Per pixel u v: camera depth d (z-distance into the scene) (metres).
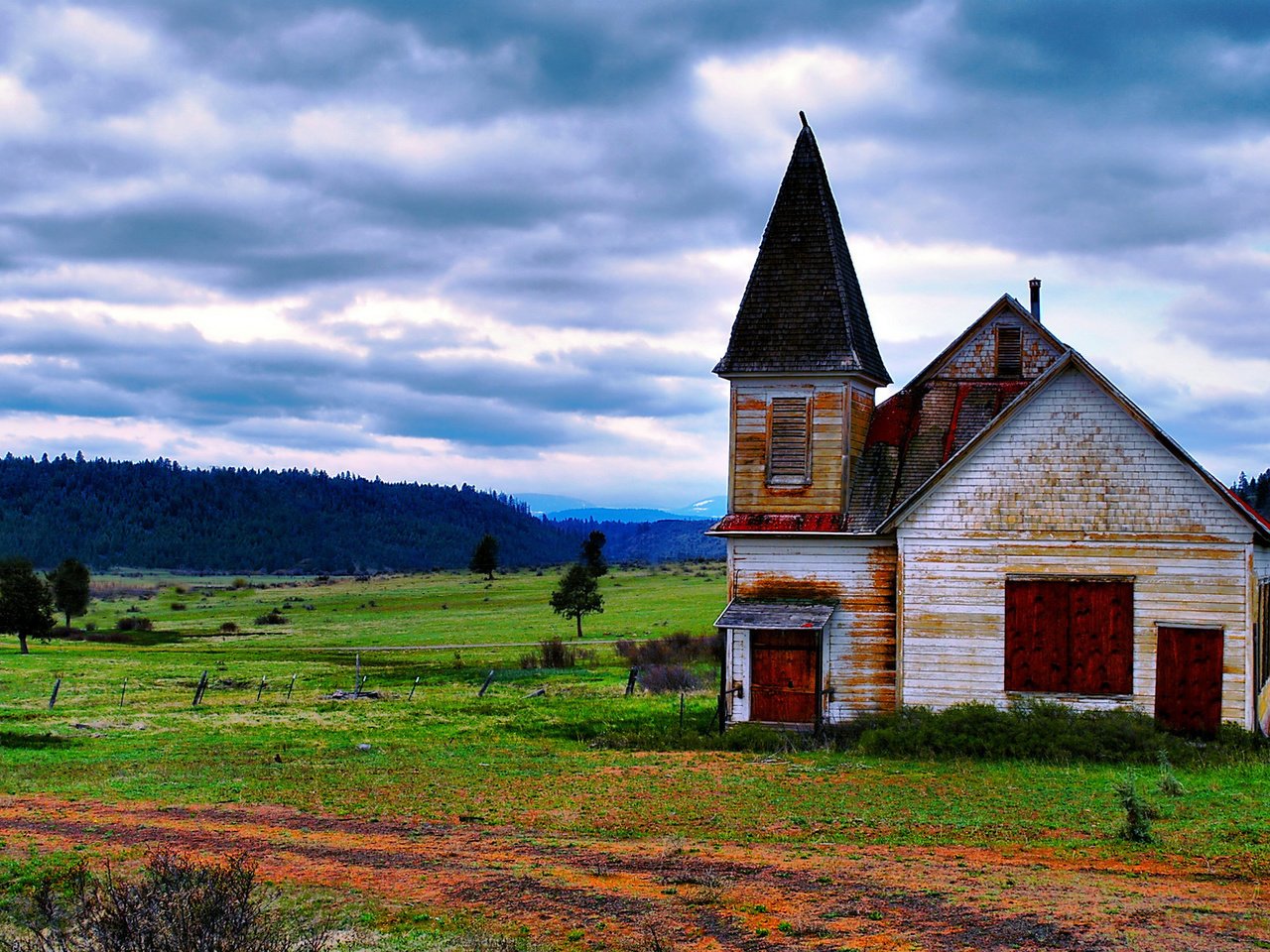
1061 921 12.95
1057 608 26.64
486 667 60.97
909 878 15.22
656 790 22.91
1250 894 13.95
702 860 16.69
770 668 29.70
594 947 12.83
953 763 24.78
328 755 29.75
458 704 42.03
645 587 143.62
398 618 121.25
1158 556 25.98
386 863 17.33
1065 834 17.64
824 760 25.98
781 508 30.22
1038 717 25.88
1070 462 26.69
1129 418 26.34
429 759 28.45
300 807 22.31
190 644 92.62
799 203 31.80
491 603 141.12
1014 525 26.98
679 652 63.91
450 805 22.08
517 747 30.36
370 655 73.56
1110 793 20.56
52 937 12.66
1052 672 26.61
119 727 37.12
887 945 12.39
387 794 23.42
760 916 13.70
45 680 54.44
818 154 32.34
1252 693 25.27
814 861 16.42
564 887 15.45
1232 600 25.44
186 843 19.20
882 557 29.33
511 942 12.87
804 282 30.97
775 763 26.03
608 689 45.91
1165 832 17.47
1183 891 14.17
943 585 27.47
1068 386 26.73
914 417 31.20
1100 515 26.42
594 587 92.00
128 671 59.50
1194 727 25.53
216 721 38.38
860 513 29.62
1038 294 32.47
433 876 16.41
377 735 33.94
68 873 16.25
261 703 44.25
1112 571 26.25
